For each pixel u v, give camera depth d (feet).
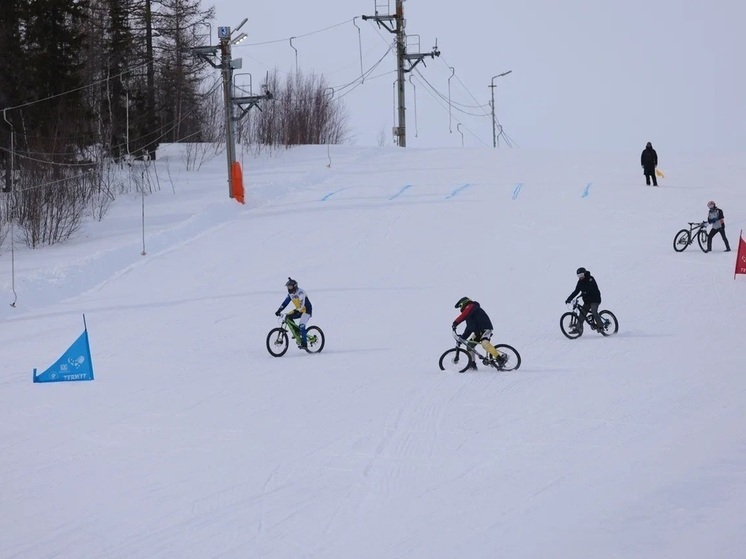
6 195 145.18
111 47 204.03
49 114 168.96
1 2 166.20
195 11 224.74
